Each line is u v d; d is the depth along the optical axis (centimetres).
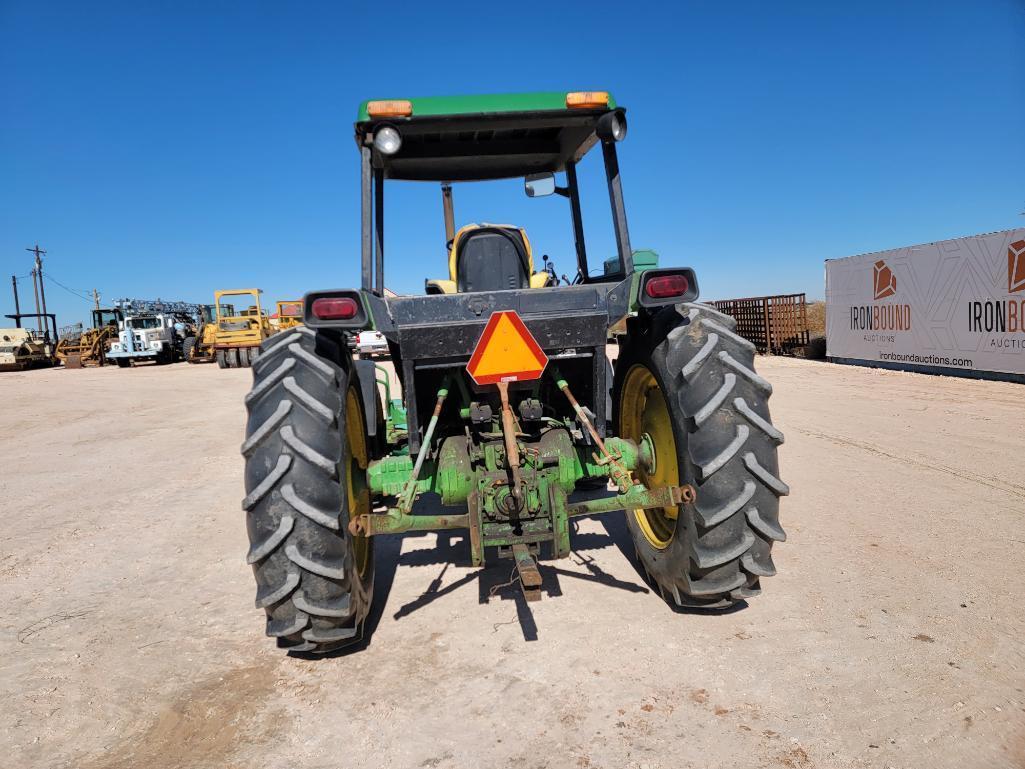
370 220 292
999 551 345
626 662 256
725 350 269
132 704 246
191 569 384
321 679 258
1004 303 991
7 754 219
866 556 347
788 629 275
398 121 289
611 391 386
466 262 343
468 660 266
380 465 322
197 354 2811
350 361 310
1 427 1024
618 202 311
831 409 803
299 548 243
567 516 269
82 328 3256
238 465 667
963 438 608
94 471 666
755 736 209
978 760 194
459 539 416
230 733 227
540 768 199
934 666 242
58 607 336
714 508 255
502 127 309
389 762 207
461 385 312
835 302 1409
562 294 286
